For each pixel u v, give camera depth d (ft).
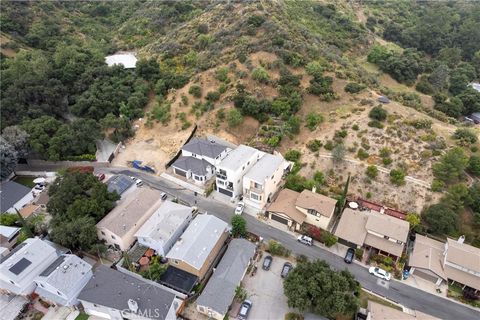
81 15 466.70
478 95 316.40
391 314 133.39
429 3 536.83
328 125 239.50
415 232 183.52
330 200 187.21
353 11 461.37
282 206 190.29
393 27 445.37
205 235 163.73
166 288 148.56
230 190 207.21
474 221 181.78
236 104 257.75
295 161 224.94
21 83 271.28
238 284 148.56
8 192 200.85
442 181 195.31
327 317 136.98
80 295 137.18
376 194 201.67
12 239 174.70
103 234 168.76
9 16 380.58
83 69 307.17
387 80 349.20
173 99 281.13
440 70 350.02
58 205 171.01
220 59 293.23
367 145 219.82
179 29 366.02
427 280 162.20
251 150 218.18
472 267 153.48
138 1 488.85
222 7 363.15
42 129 236.63
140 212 177.58
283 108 252.21
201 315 141.59
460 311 148.77
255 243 176.24
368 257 171.42
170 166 237.04
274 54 281.33
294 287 137.49
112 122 259.80
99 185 181.68
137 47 390.42
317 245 179.32
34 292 145.07
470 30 436.76
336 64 296.10
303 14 389.39
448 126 245.65
